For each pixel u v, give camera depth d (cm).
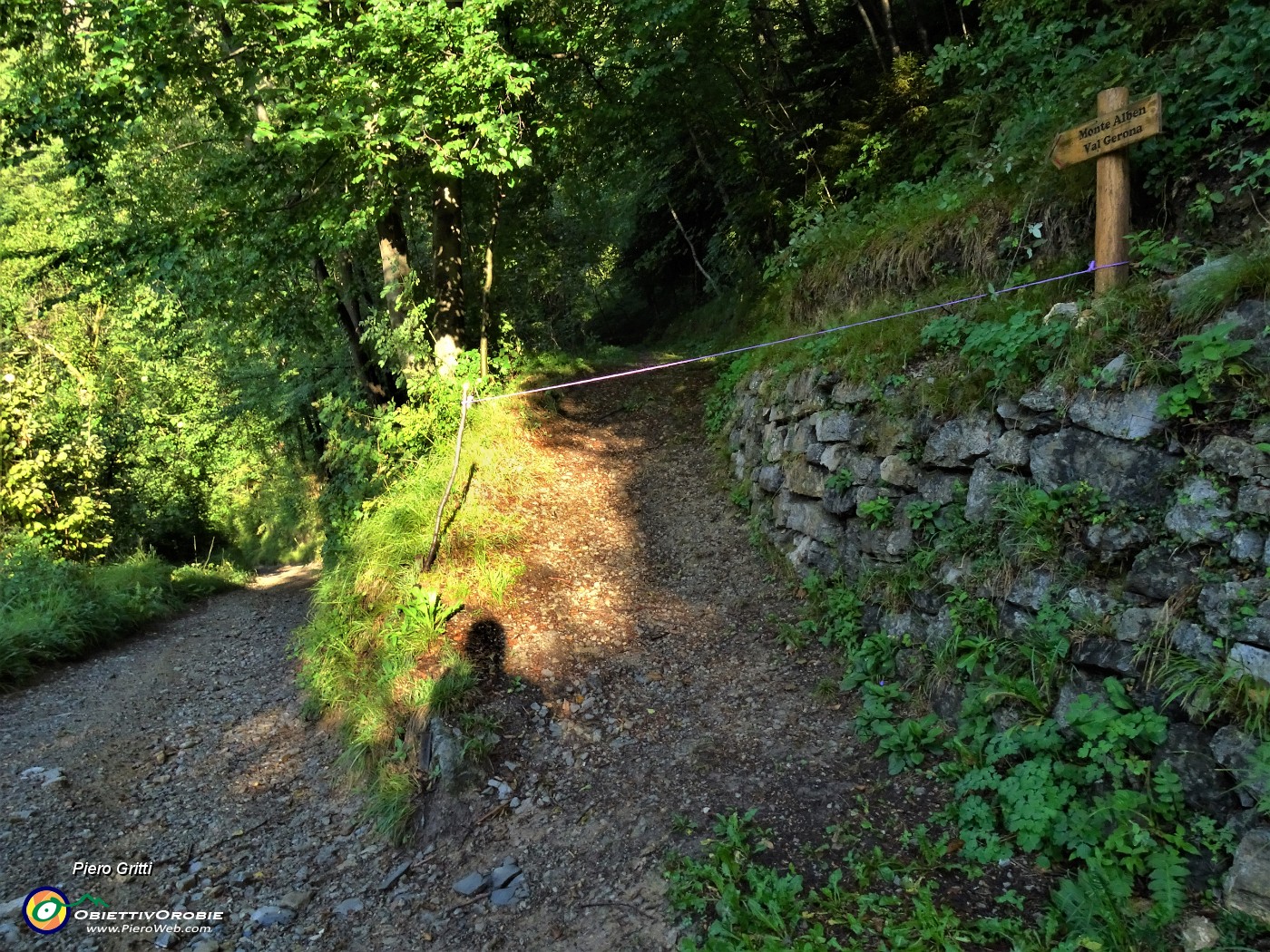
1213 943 220
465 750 389
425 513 572
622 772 381
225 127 834
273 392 1260
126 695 602
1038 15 544
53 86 653
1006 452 362
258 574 1482
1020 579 336
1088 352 329
